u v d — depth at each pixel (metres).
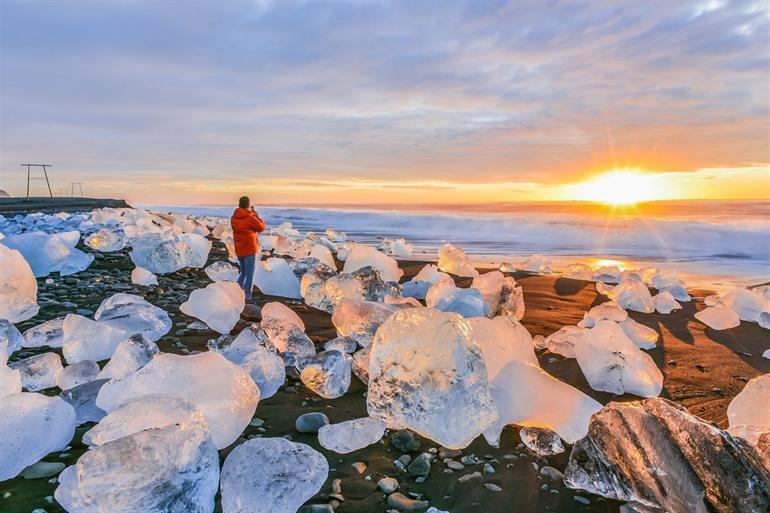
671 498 2.24
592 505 2.45
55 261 7.49
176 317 5.40
